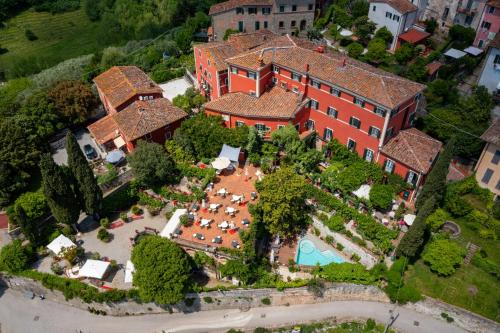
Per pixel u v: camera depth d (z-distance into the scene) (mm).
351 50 81688
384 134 55875
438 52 79812
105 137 67250
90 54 118188
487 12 78688
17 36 146625
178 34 108438
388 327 47844
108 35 136625
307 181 58781
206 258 51094
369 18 88312
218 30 98062
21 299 53906
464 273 50062
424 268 50844
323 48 66125
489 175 56156
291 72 64125
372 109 55812
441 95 68562
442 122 62188
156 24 128125
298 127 64875
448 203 55156
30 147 65000
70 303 52750
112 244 56031
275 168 61594
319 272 50312
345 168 59750
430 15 91188
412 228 47062
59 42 142625
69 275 52812
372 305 50188
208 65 72625
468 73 77188
